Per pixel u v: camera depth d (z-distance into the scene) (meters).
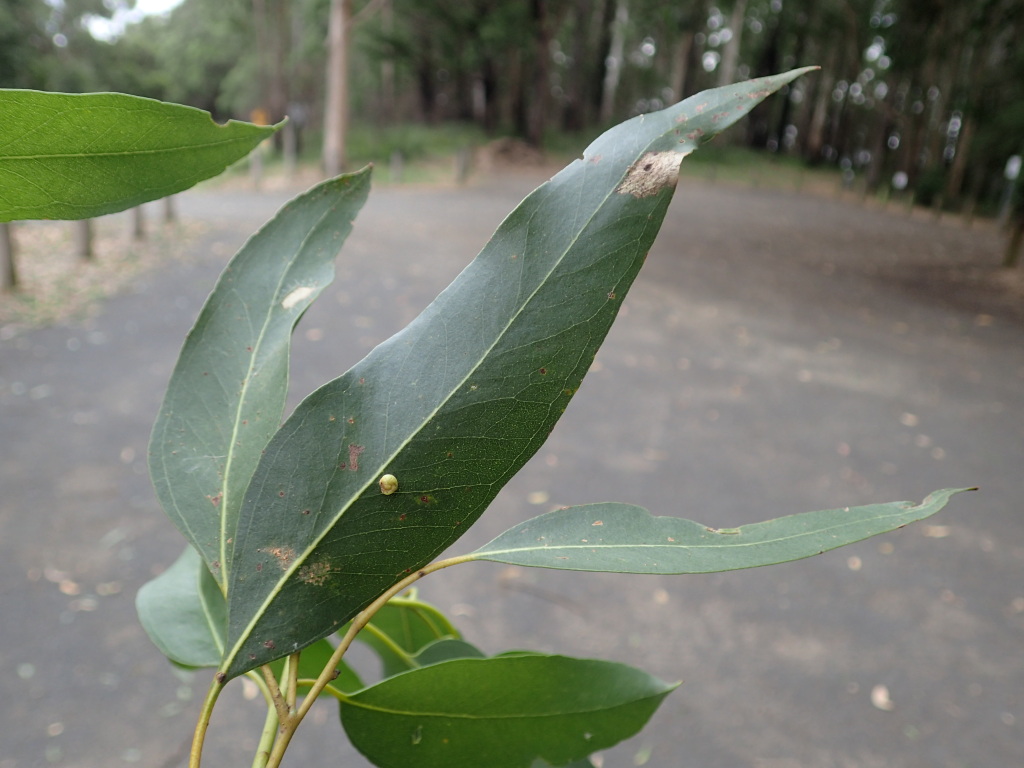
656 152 0.43
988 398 8.12
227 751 3.06
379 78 31.86
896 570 4.66
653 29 45.91
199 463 0.57
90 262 10.05
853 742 3.35
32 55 11.71
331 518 0.45
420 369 0.46
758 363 8.71
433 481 0.45
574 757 0.61
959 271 15.61
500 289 0.45
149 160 0.44
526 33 29.44
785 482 5.79
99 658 3.44
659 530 0.48
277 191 19.22
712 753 3.26
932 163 32.91
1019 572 4.73
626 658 3.76
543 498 5.24
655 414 6.89
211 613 0.70
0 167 0.42
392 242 13.34
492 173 26.92
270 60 28.34
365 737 0.58
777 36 41.84
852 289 13.30
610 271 0.43
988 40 26.97
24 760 2.94
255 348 0.60
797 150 48.81
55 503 4.55
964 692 3.67
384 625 0.87
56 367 6.64
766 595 4.31
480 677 0.59
